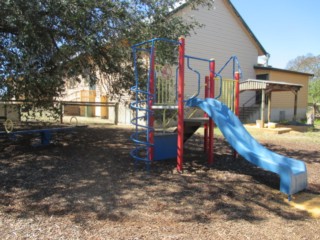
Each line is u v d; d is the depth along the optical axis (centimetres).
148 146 551
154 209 371
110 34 698
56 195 404
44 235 300
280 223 352
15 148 696
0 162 566
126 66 817
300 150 845
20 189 425
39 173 502
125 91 902
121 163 586
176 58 762
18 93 639
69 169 532
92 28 630
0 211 352
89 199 394
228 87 679
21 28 544
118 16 659
